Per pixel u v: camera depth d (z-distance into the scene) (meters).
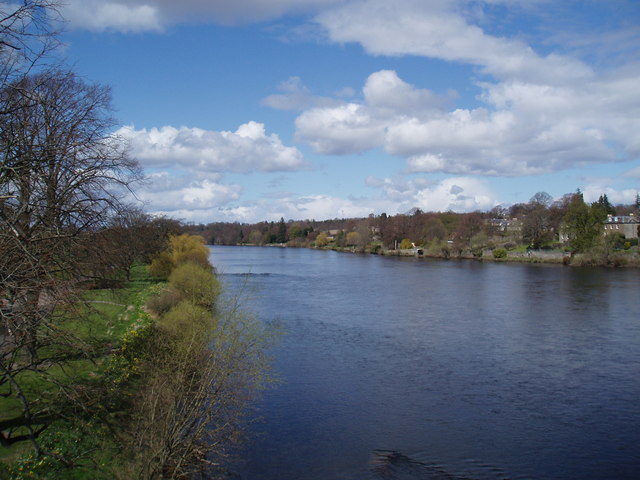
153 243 52.72
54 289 11.73
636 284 62.88
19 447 13.91
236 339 18.83
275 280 70.88
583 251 93.62
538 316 42.34
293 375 25.84
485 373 26.48
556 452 17.80
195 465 15.66
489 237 130.38
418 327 37.94
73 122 15.30
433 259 120.38
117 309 32.34
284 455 17.19
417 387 24.22
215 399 16.22
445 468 16.62
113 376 18.67
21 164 12.12
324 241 189.50
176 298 33.56
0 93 12.04
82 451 14.56
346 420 20.25
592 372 26.70
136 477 13.78
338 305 48.22
